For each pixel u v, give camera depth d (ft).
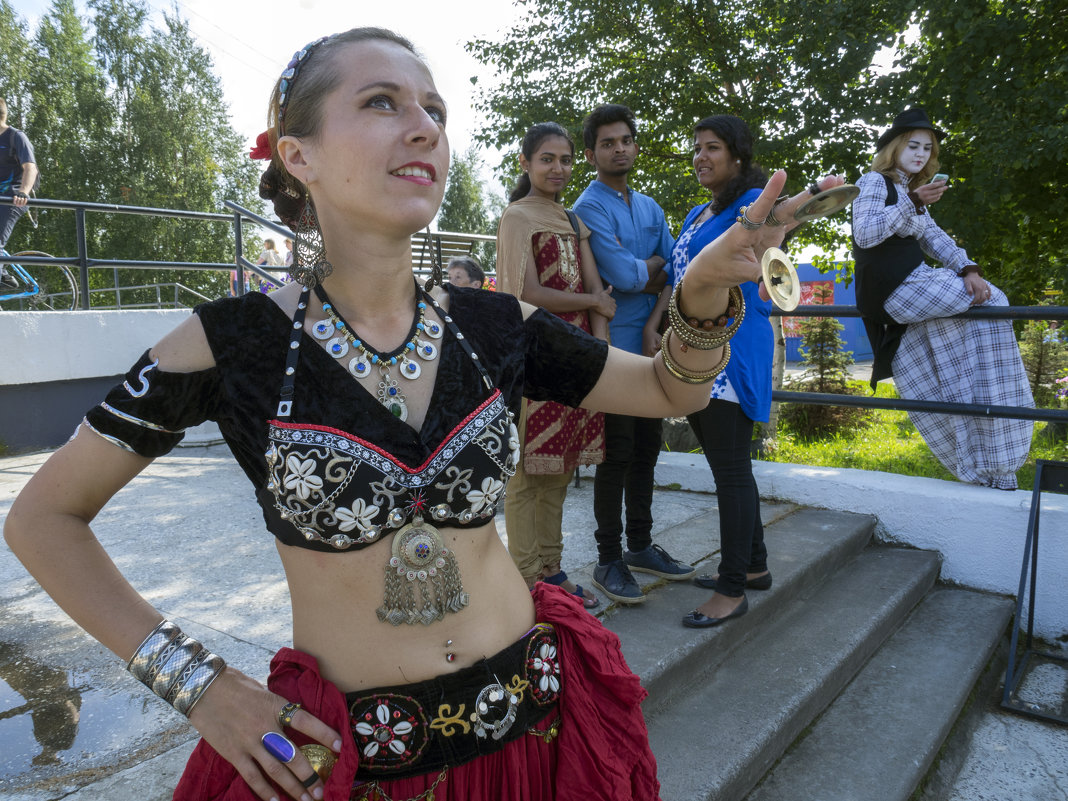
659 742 7.32
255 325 3.09
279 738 2.92
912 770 7.81
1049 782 8.61
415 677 3.19
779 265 3.38
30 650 7.50
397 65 3.12
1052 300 27.55
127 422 2.94
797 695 8.21
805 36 23.43
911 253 12.24
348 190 3.09
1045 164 20.97
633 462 10.09
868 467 18.43
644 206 10.15
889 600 10.75
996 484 12.79
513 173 31.83
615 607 9.21
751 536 8.95
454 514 3.20
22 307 24.03
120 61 91.20
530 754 3.41
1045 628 11.92
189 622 8.06
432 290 3.62
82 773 5.59
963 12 20.36
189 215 18.86
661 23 27.84
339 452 2.97
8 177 18.30
